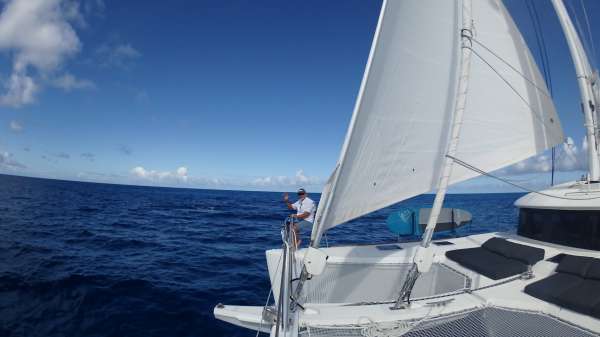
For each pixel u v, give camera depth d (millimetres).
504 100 4934
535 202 4969
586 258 3645
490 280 3854
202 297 7570
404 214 5812
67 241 13023
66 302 6926
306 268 2689
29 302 6816
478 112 4789
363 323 2832
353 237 15477
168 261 10781
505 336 2969
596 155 4961
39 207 24781
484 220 12734
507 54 4980
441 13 3340
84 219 20125
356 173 2836
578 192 4531
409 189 3348
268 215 29531
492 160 4918
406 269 4703
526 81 5098
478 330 3000
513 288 3557
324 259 2658
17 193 38219
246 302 7406
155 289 7879
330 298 4715
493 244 4770
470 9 3129
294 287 4488
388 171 3117
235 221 24172
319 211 2730
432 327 2920
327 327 2779
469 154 4773
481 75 4793
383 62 2811
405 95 3137
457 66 3523
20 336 5527
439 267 4645
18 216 18844
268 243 15094
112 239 14148
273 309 3117
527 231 5281
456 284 4199
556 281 3422
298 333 2674
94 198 41312
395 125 3090
